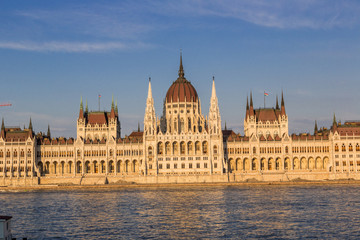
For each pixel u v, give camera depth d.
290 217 179.25
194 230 160.00
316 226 163.00
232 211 194.38
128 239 148.88
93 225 169.88
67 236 153.50
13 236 154.25
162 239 148.62
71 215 190.50
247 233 154.50
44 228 165.62
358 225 163.62
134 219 180.25
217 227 163.88
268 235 151.62
